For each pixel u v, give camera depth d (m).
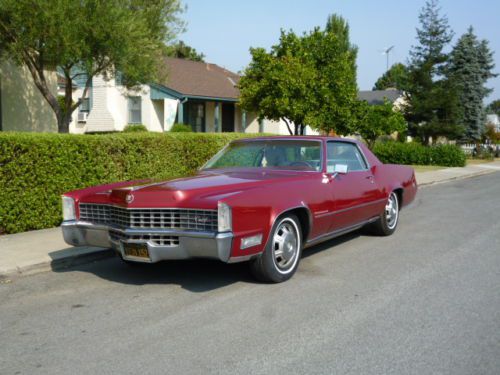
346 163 6.69
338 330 4.01
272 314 4.38
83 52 10.79
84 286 5.32
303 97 15.27
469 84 38.72
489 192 14.62
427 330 4.00
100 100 22.97
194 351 3.64
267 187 5.10
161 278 5.56
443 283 5.29
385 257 6.46
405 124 23.84
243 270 5.81
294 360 3.48
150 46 12.15
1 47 11.29
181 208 4.70
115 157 8.78
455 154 25.61
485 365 3.39
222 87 24.69
